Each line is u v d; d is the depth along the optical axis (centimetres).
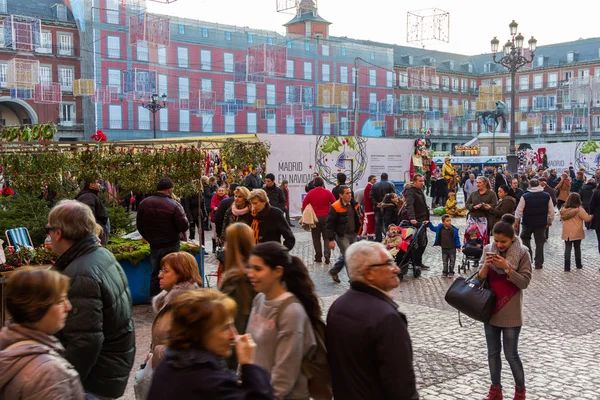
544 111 8931
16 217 1002
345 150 2439
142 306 927
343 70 7444
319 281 1139
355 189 2473
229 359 320
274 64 4584
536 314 884
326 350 326
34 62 4103
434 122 8788
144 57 5850
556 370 636
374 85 7769
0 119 5303
